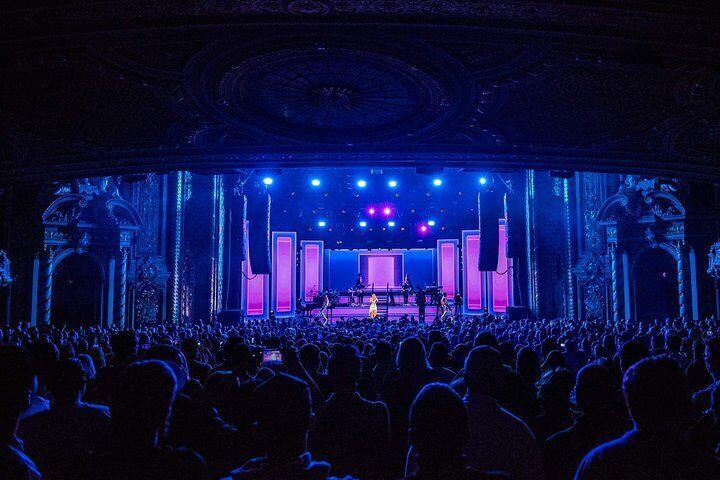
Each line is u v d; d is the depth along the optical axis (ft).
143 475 8.44
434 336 34.04
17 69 28.71
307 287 147.54
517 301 120.78
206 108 37.04
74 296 90.48
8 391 9.61
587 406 12.21
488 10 22.94
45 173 53.72
